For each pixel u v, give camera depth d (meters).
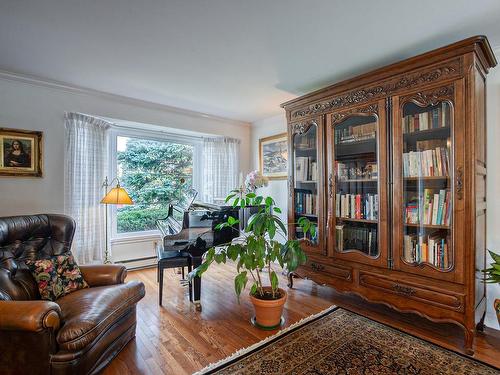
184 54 2.29
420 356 1.86
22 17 1.78
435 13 1.71
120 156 3.85
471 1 1.59
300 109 2.99
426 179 2.11
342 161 2.65
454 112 1.90
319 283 2.75
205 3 1.64
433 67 2.01
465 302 1.87
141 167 4.04
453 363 1.78
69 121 3.07
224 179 4.41
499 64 2.14
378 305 2.69
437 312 1.99
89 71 2.65
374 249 2.40
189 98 3.42
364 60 2.39
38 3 1.64
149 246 4.00
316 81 2.86
